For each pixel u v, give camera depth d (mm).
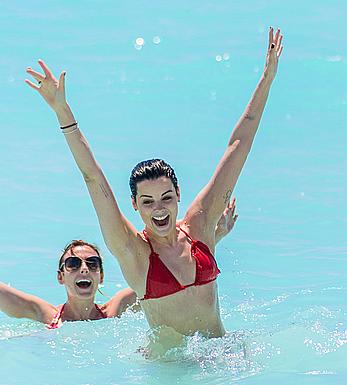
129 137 42938
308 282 30938
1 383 22109
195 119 44250
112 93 47000
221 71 48531
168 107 45688
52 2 56844
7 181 40250
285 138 43188
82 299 29047
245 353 22844
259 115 23672
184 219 23562
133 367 22906
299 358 22688
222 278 31688
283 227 35875
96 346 25156
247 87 47000
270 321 26703
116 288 32406
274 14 54531
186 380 21625
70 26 53875
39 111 46375
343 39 51500
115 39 52406
